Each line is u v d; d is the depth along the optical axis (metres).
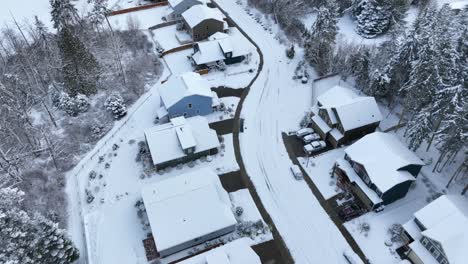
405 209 47.84
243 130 59.94
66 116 62.97
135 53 77.00
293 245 44.50
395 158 47.47
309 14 88.69
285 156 55.78
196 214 43.69
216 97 64.00
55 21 74.25
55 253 38.88
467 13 63.56
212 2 95.50
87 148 56.97
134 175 52.66
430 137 56.09
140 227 46.12
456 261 37.47
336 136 55.94
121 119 62.19
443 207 41.47
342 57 69.88
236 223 44.31
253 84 69.50
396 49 61.12
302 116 62.75
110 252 43.59
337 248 44.16
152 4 93.06
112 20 88.06
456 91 48.41
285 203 49.16
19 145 55.41
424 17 59.16
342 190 50.50
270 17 87.50
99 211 48.03
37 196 48.91
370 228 45.66
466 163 47.19
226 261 36.75
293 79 70.75
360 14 81.38
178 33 83.31
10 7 97.31
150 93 67.44
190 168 53.62
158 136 53.34
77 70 63.25
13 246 35.81
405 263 40.97
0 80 62.69
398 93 59.38
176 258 42.66
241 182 51.81
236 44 74.75
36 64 68.88
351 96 58.66
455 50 53.72
